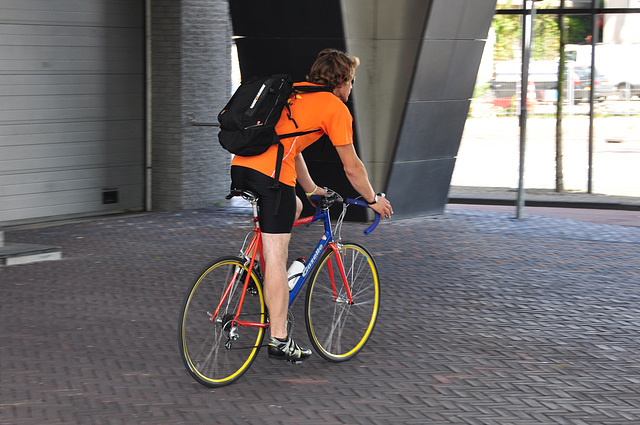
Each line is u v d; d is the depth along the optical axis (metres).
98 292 6.89
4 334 5.69
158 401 4.49
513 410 4.41
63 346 5.45
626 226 10.70
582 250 8.98
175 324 6.00
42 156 10.42
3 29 9.88
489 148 14.55
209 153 11.94
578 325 6.11
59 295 6.77
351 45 9.99
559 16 13.30
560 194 13.75
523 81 10.98
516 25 13.50
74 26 10.61
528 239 9.59
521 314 6.40
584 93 13.52
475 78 10.92
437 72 10.31
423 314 6.37
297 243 8.95
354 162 4.86
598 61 13.32
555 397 4.61
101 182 11.15
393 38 10.11
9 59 9.97
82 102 10.80
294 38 10.14
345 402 4.51
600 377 4.96
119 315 6.21
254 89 4.68
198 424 4.18
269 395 4.61
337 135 4.77
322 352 5.15
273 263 4.76
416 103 10.26
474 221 10.80
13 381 4.77
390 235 9.68
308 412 4.36
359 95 10.20
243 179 4.74
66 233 9.67
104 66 11.02
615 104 13.41
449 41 10.26
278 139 4.70
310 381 4.86
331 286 5.20
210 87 11.83
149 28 11.43
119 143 11.31
